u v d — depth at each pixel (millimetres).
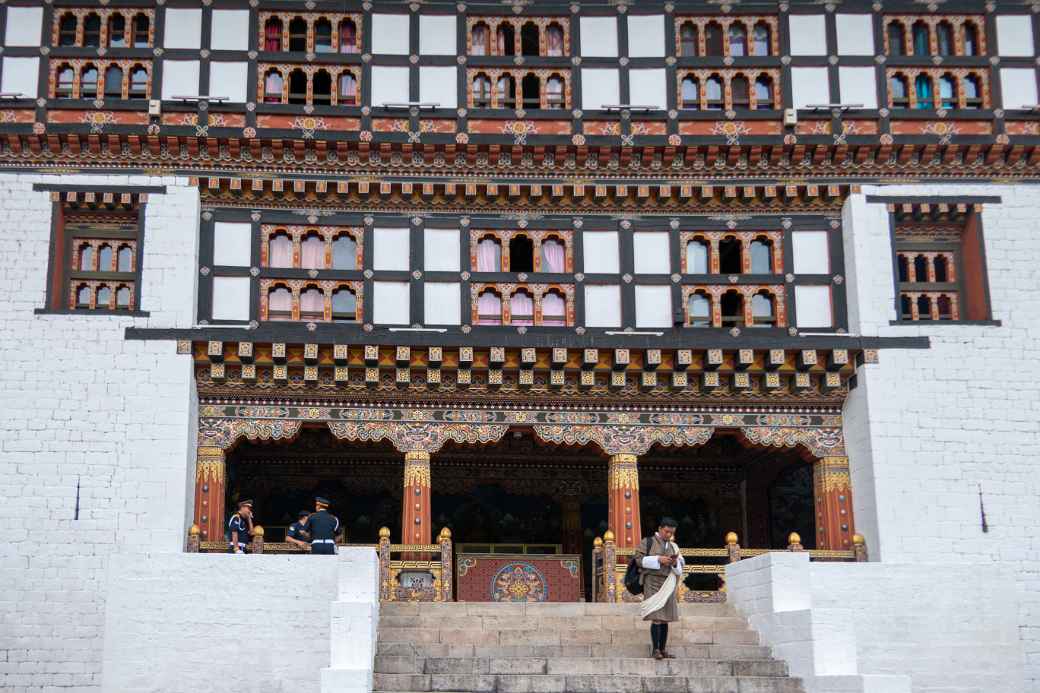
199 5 27234
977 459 25953
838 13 27859
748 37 27812
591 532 31234
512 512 31219
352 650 18953
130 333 25641
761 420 27109
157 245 26234
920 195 27344
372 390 26516
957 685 22641
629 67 27469
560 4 27734
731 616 22594
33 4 27062
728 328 26703
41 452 24938
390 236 27016
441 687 19062
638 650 20781
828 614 19578
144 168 26641
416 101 27031
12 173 26438
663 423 26938
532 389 26703
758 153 27141
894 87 27812
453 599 29828
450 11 27641
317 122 26734
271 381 26297
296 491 30641
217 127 26484
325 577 21906
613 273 27047
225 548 24953
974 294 27281
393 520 30750
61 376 25359
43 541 24500
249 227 26828
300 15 27422
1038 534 25625
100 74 26766
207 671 21469
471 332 26266
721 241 27641
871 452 25891
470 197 27125
